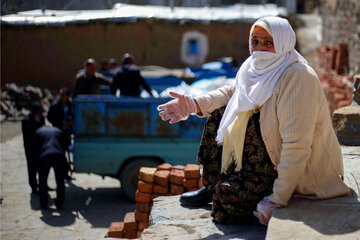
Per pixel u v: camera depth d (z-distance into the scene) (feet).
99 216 22.58
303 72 7.43
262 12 63.93
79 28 56.39
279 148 7.86
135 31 59.26
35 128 24.77
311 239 6.45
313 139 7.78
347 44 40.63
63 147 23.81
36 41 55.26
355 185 8.78
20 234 20.45
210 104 8.98
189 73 45.57
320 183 7.95
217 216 8.58
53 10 55.98
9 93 43.19
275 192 7.60
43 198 23.21
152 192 14.99
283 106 7.45
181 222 8.94
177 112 8.90
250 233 8.05
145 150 23.53
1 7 52.44
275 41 7.54
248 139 8.12
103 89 33.65
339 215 7.14
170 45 60.85
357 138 12.34
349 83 32.17
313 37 68.33
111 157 23.61
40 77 56.13
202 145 9.18
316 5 87.86
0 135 36.06
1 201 24.25
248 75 8.05
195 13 63.26
